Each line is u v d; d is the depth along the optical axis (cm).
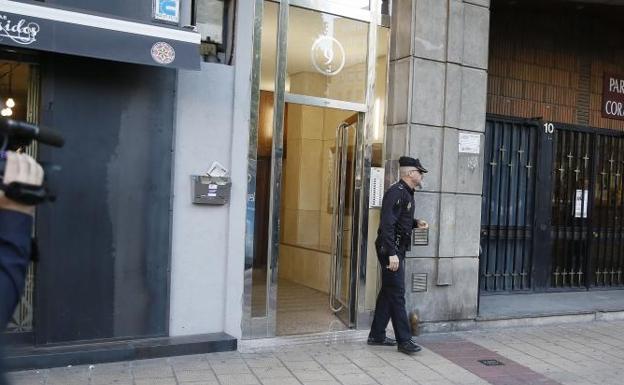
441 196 671
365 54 664
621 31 945
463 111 686
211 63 569
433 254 673
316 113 854
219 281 580
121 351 523
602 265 948
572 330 735
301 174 878
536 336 698
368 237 662
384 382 518
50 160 507
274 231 605
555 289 900
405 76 660
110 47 484
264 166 629
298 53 625
